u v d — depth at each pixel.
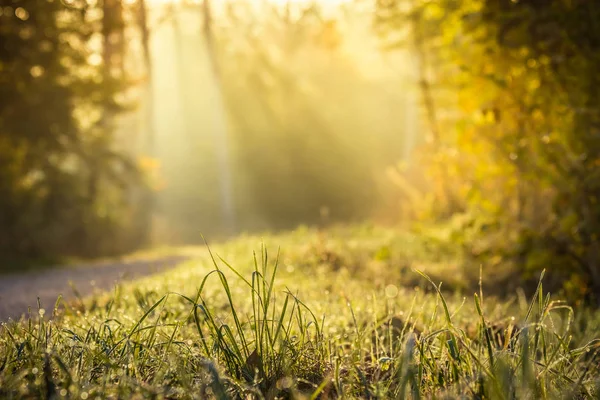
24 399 2.72
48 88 22.48
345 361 3.76
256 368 3.32
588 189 8.16
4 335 3.77
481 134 9.59
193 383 3.10
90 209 26.86
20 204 23.73
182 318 4.91
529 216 9.64
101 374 3.15
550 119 8.88
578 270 8.22
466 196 10.13
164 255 20.94
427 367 3.40
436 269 10.49
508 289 9.13
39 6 21.88
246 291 6.61
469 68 9.61
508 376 2.81
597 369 3.95
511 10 9.07
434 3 10.81
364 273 10.08
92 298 6.45
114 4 27.61
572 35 8.67
